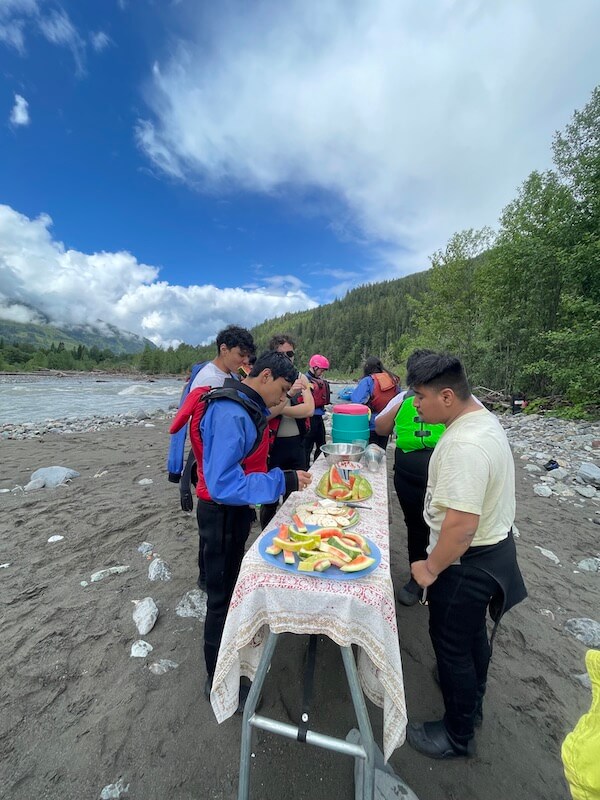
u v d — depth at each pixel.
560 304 12.40
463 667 1.70
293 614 1.44
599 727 1.09
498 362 16.11
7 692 2.10
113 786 1.66
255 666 1.69
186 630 2.64
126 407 17.69
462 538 1.46
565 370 10.82
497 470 1.51
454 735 1.79
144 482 5.73
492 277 14.50
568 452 7.47
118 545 3.80
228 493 1.64
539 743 1.91
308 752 1.83
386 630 1.40
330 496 2.31
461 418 1.62
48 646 2.44
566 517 4.71
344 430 3.41
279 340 4.03
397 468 2.85
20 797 1.61
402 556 3.79
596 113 11.24
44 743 1.84
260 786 1.67
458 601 1.63
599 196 10.98
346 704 2.09
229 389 1.84
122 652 2.43
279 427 3.66
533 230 12.99
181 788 1.67
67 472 5.91
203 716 2.00
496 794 1.67
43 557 3.55
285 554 1.58
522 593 1.75
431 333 18.72
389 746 1.40
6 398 21.50
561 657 2.50
